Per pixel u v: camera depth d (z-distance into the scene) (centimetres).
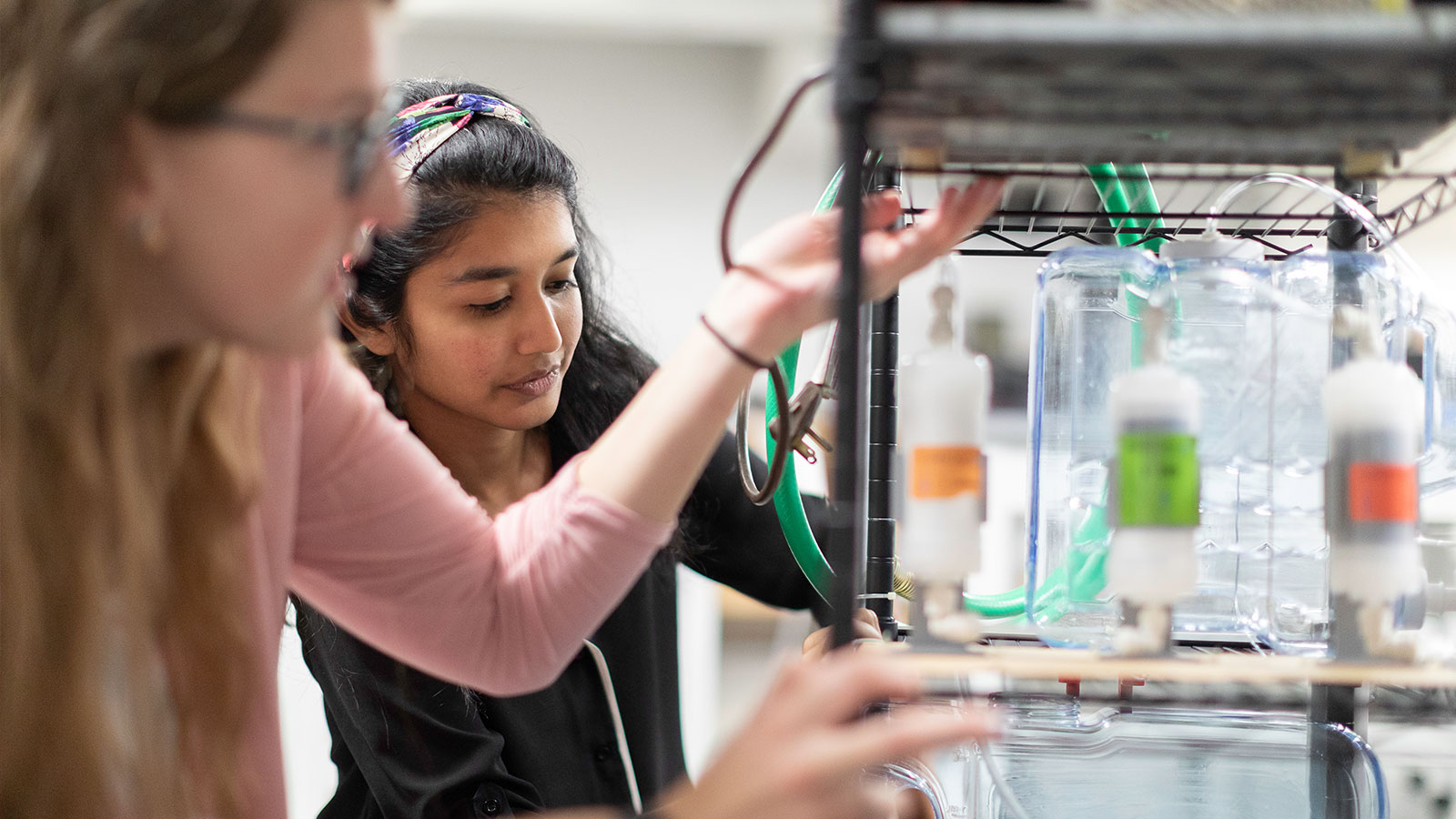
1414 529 87
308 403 105
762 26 429
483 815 134
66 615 75
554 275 147
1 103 70
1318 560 97
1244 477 99
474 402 145
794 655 79
